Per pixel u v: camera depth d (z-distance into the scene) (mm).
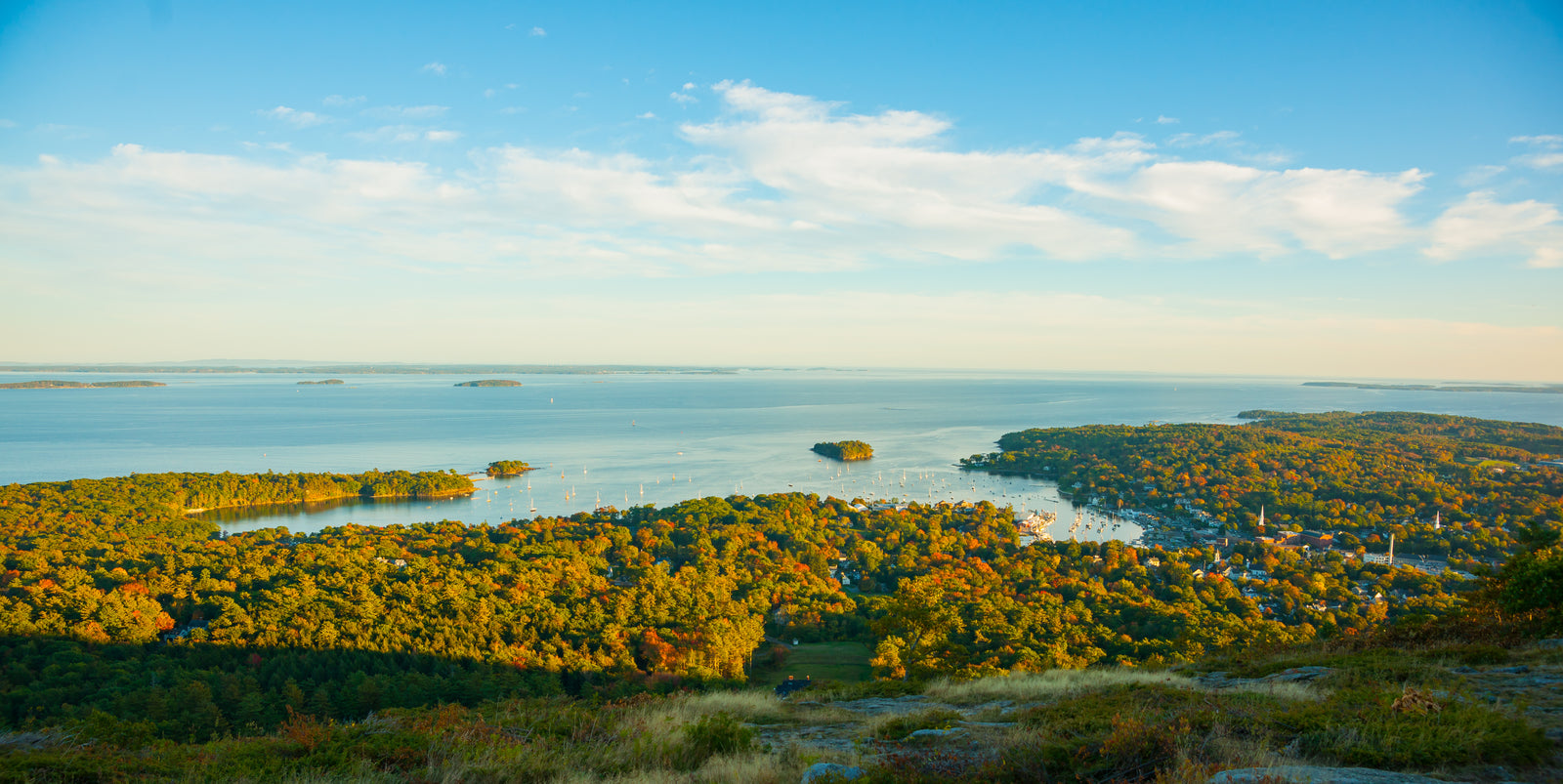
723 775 9859
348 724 12477
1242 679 14812
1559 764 7363
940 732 11188
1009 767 8055
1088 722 9602
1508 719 8438
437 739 11023
